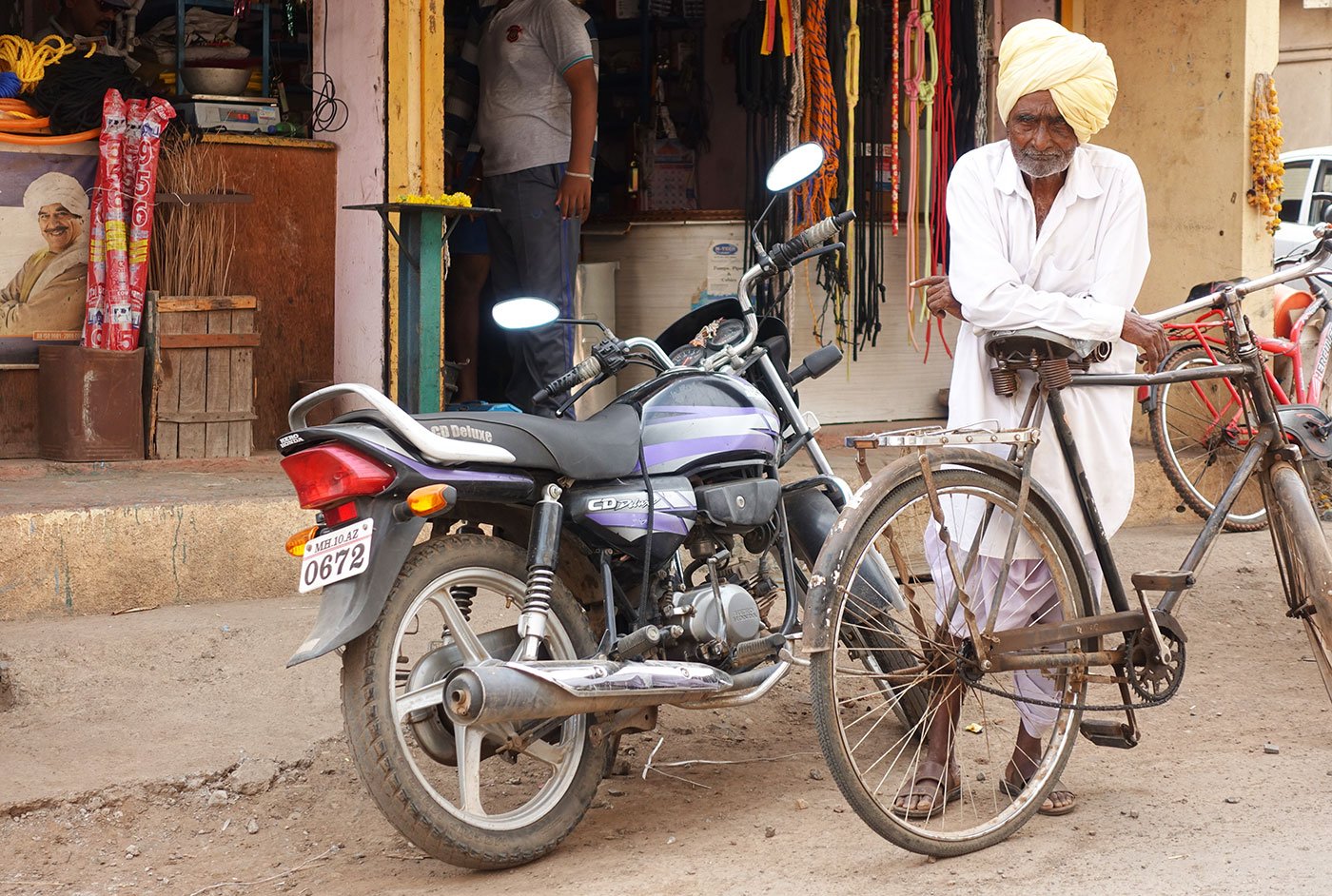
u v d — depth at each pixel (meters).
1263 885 2.97
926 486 3.25
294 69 7.91
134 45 6.98
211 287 6.45
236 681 4.37
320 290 6.81
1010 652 3.35
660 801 3.71
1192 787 3.68
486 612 5.03
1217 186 7.75
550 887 3.10
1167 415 7.43
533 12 6.65
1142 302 8.12
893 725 4.28
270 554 5.13
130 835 3.52
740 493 3.60
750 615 3.56
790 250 3.82
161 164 6.34
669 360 3.70
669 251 7.84
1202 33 7.74
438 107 6.44
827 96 7.38
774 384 3.95
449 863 3.14
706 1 9.16
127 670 4.36
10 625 4.62
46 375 6.02
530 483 3.26
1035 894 2.98
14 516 4.68
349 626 2.99
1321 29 16.05
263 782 3.77
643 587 3.42
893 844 3.17
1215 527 3.56
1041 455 3.44
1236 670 4.92
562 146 6.75
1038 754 3.52
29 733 3.98
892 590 3.77
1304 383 7.83
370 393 3.08
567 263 6.86
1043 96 3.24
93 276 6.12
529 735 3.23
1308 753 3.97
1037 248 3.38
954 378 3.57
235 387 6.27
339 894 3.19
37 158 6.14
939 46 7.81
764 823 3.52
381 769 3.02
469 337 7.69
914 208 7.59
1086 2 8.16
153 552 4.92
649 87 8.83
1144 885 3.00
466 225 7.56
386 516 3.06
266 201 6.64
